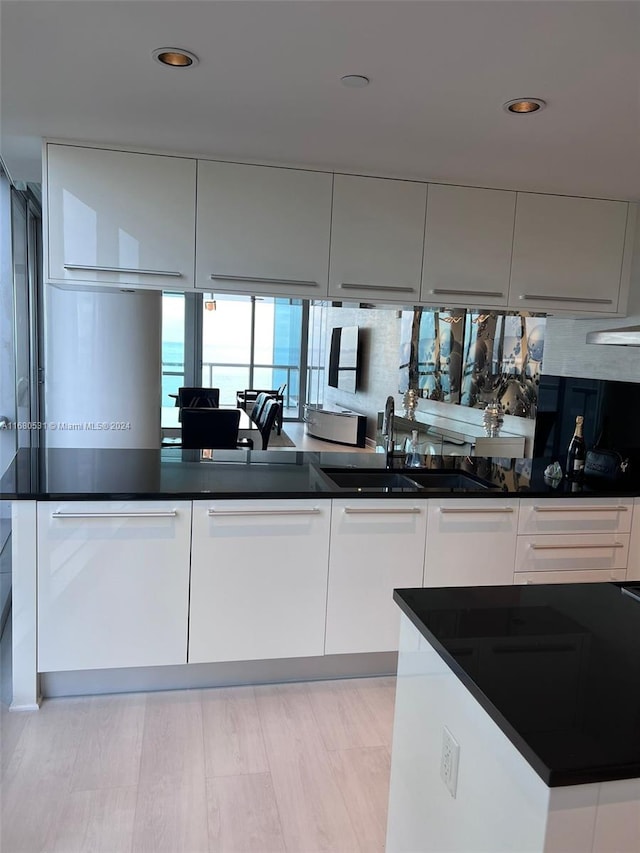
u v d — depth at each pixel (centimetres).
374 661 275
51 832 180
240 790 201
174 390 1104
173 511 235
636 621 139
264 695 256
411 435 486
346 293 280
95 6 148
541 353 391
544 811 88
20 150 264
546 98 192
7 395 359
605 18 145
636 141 227
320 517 250
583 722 97
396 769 151
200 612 243
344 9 146
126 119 224
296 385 1185
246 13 149
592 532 280
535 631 131
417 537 261
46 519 228
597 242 307
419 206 284
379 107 205
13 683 235
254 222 268
